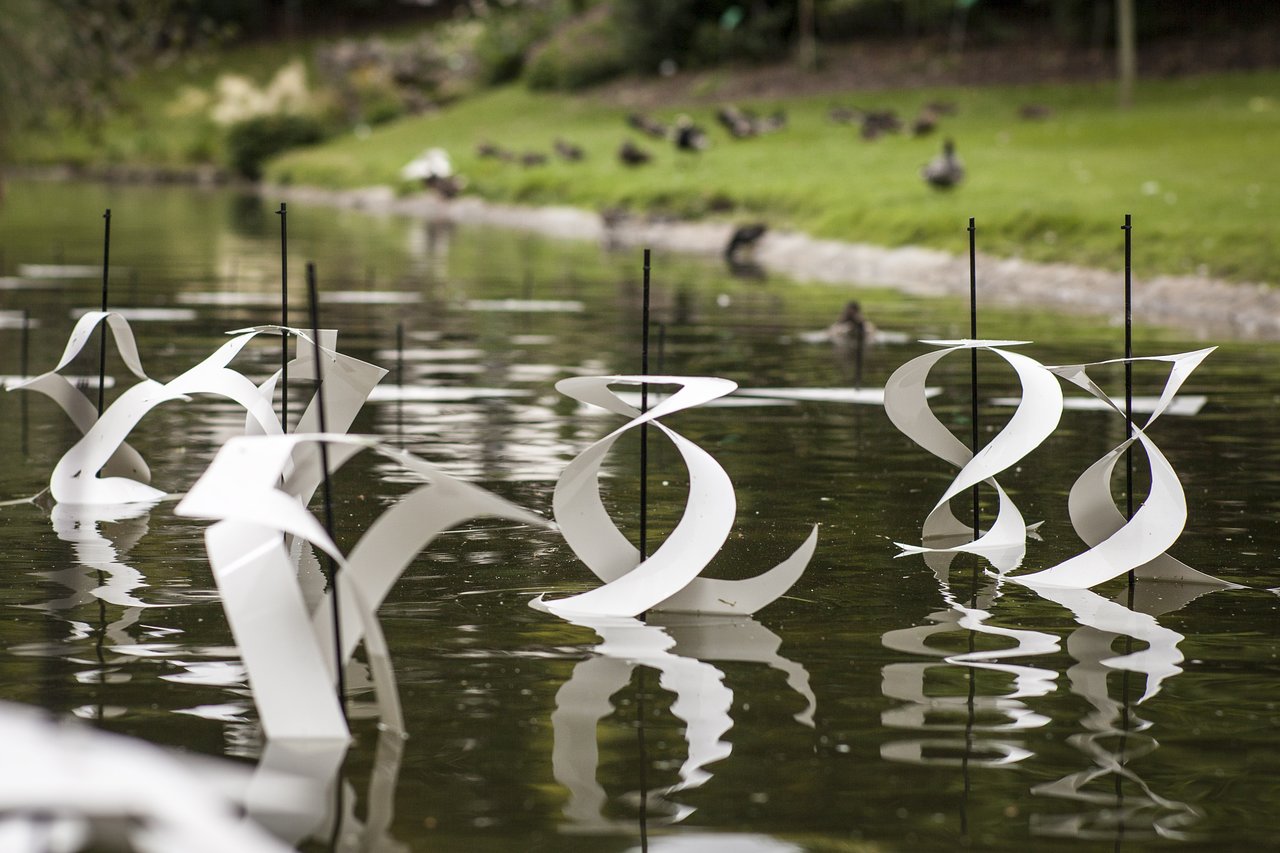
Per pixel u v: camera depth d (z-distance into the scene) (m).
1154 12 53.47
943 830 3.87
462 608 5.91
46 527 7.25
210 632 5.52
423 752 4.35
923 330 16.98
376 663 4.52
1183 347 15.58
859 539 7.20
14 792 1.96
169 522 7.41
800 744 4.46
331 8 90.19
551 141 52.53
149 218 39.97
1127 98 45.56
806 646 5.46
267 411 6.30
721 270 26.22
